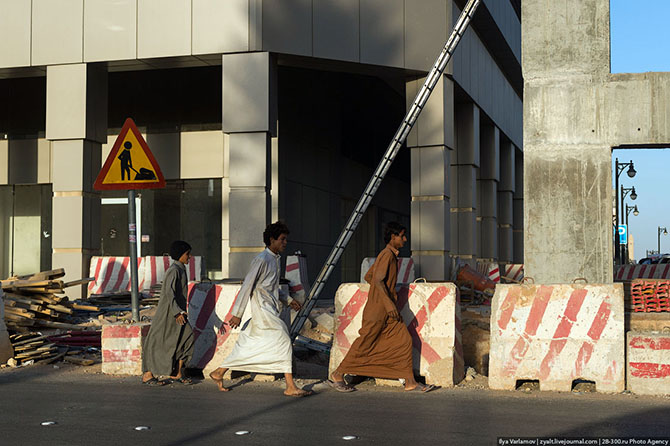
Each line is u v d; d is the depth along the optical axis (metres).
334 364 9.85
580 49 12.07
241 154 20.58
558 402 8.32
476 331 12.34
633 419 7.30
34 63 21.59
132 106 26.70
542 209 12.08
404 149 42.72
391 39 22.62
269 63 20.66
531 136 12.16
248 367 8.92
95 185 10.39
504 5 31.95
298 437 6.51
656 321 12.65
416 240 24.41
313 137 28.94
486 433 6.64
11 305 13.50
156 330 9.57
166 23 20.92
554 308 9.29
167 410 7.82
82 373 10.65
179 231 26.39
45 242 27.44
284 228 9.05
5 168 27.50
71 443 6.33
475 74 29.59
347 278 33.19
